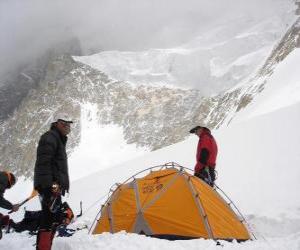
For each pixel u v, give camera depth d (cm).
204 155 523
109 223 439
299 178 640
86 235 376
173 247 337
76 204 858
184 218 411
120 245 340
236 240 403
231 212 439
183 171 443
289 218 454
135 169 1216
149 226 417
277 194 585
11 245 423
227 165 884
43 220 327
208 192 437
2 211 902
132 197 442
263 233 443
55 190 327
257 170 759
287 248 344
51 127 356
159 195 431
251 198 593
